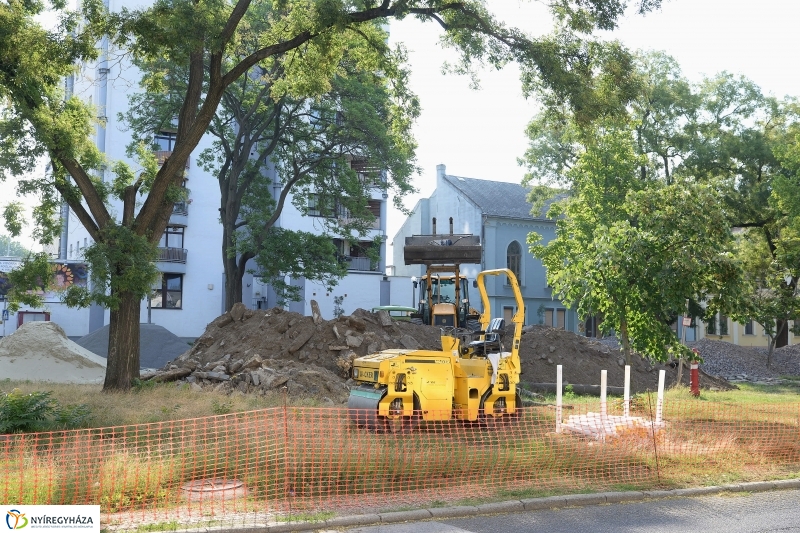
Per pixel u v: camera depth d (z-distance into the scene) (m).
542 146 41.44
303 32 18.02
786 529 7.33
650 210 15.13
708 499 8.69
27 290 17.62
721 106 37.41
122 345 17.75
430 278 23.70
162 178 17.78
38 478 7.94
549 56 17.70
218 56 17.44
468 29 18.23
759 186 37.28
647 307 14.93
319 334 20.78
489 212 53.59
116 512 7.39
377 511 7.56
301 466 8.77
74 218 51.47
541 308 54.88
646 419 12.41
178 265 46.94
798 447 11.30
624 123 18.97
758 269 37.44
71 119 17.52
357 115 30.80
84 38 16.55
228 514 7.32
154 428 11.02
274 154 35.31
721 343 38.75
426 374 12.20
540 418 12.98
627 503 8.43
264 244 32.84
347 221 47.16
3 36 15.52
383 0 17.62
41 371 24.48
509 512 7.91
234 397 16.00
